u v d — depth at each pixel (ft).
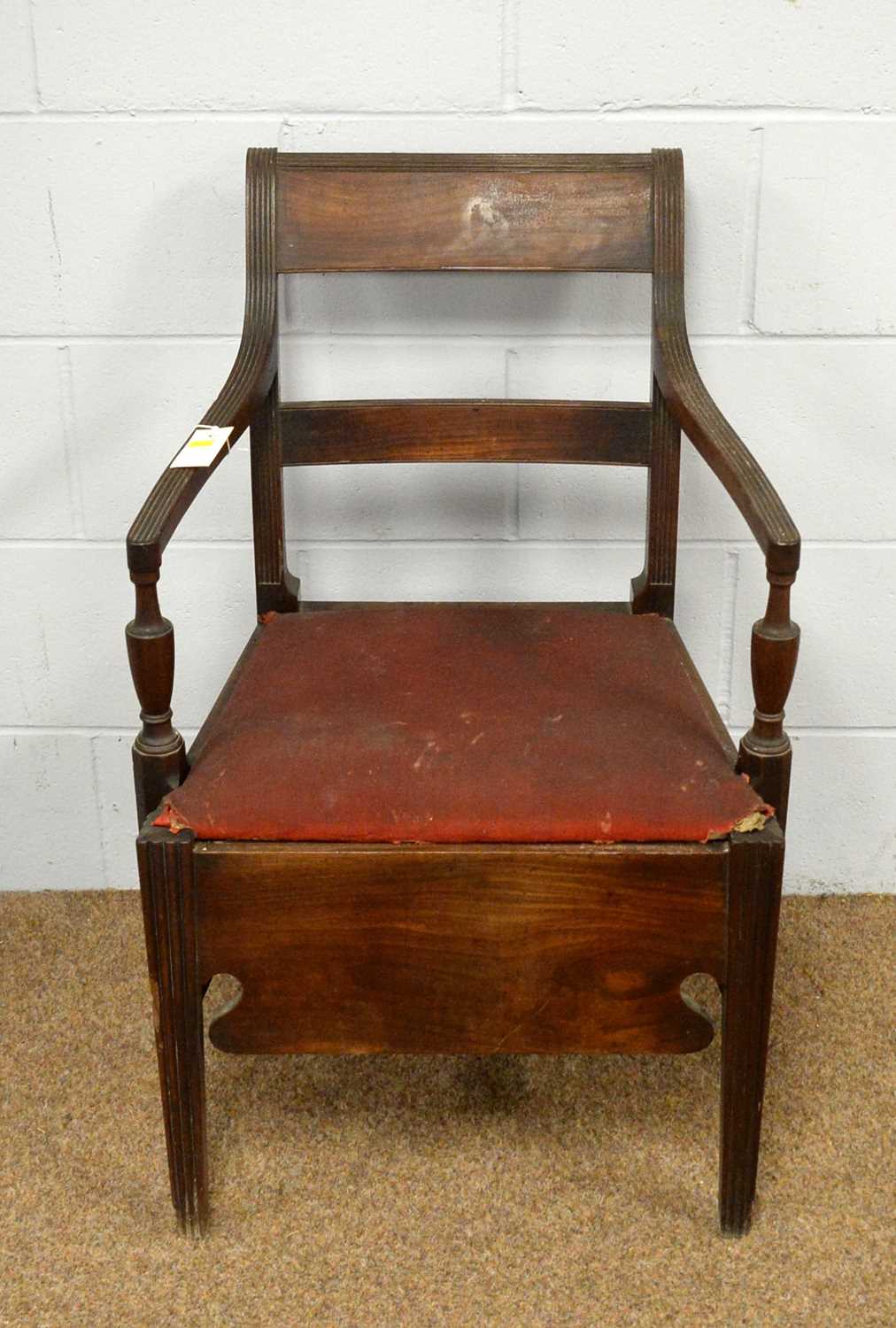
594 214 4.86
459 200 4.86
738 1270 4.29
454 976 4.03
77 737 6.10
